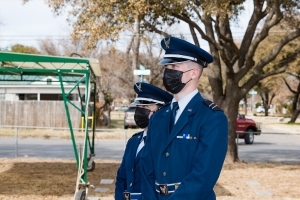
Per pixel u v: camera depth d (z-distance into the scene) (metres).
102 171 11.82
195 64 3.29
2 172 11.37
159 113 3.45
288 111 70.19
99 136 22.42
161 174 3.16
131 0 10.62
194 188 2.90
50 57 8.33
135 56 27.55
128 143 4.53
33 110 28.17
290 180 10.70
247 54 12.87
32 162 13.28
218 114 3.08
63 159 14.14
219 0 10.45
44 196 8.60
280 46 12.97
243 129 21.45
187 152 3.07
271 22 12.02
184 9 11.70
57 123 28.11
